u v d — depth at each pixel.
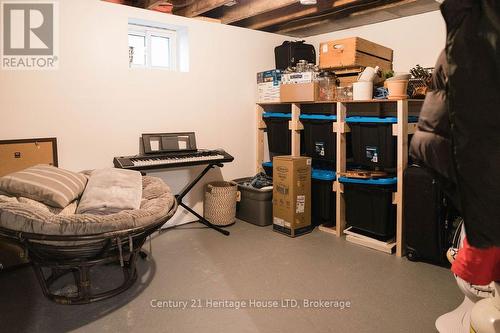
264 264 2.92
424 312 2.21
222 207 3.84
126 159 3.17
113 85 3.38
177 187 3.89
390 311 2.22
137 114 3.54
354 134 3.43
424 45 3.71
